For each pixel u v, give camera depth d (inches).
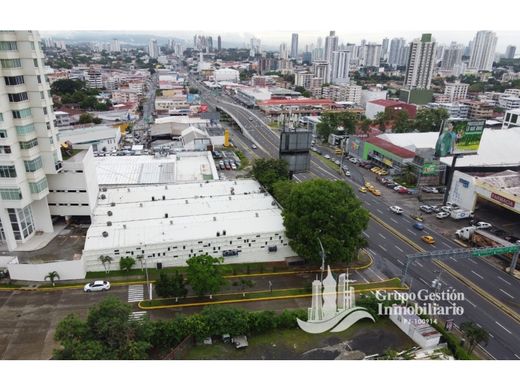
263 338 1959.9
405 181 4488.2
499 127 7111.2
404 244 3029.0
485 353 1925.4
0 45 2225.6
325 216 2412.6
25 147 2437.3
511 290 2464.3
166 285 2154.3
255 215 2901.1
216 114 7500.0
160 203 3117.6
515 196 3021.7
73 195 2783.0
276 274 2551.7
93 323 1701.5
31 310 2133.4
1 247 2588.6
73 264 2384.4
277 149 5900.6
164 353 1819.6
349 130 6407.5
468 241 3083.2
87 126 6146.7
